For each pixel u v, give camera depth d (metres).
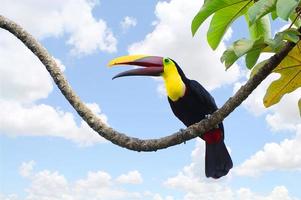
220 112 3.26
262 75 3.10
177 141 3.37
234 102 3.25
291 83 3.72
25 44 3.51
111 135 3.44
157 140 3.41
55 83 3.51
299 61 3.52
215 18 3.45
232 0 3.23
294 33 2.94
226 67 3.09
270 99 3.82
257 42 2.95
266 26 3.89
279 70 3.62
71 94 3.48
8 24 3.51
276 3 2.62
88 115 3.47
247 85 3.15
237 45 2.87
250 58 3.10
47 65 3.49
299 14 3.22
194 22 3.31
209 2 3.21
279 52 3.05
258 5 2.72
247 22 3.81
